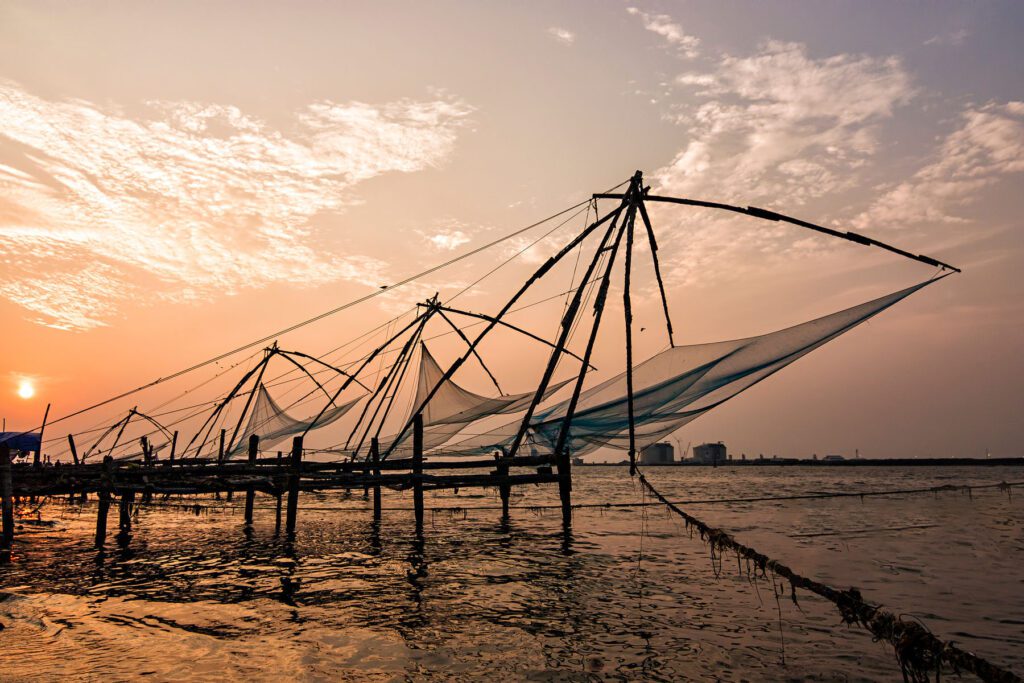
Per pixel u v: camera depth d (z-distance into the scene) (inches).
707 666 267.6
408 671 266.1
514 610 365.4
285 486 660.1
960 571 470.9
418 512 689.6
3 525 553.9
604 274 583.2
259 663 275.4
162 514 1038.4
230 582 456.8
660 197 534.9
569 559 541.6
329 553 589.6
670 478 3233.3
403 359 986.1
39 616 356.2
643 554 565.3
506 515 872.9
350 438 1045.2
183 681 254.1
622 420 588.7
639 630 320.2
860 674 255.8
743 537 668.1
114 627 332.8
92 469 753.6
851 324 422.3
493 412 953.5
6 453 564.1
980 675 156.7
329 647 298.0
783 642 297.1
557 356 655.1
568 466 730.2
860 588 413.1
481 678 257.9
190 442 1259.8
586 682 252.5
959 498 1237.7
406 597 402.9
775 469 5954.7
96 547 633.6
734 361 466.6
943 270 387.5
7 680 254.8
